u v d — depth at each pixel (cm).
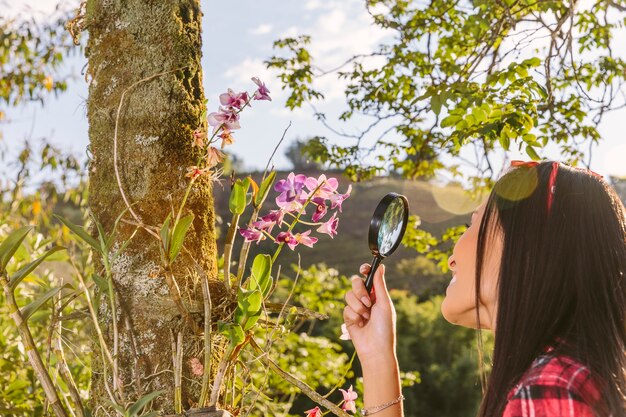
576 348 91
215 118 150
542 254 99
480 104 257
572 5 286
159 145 155
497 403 96
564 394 86
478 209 113
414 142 434
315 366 420
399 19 429
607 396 86
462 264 111
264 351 150
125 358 150
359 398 398
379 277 133
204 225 158
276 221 148
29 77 559
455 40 384
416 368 1009
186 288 149
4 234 384
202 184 160
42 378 135
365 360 129
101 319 152
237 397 156
